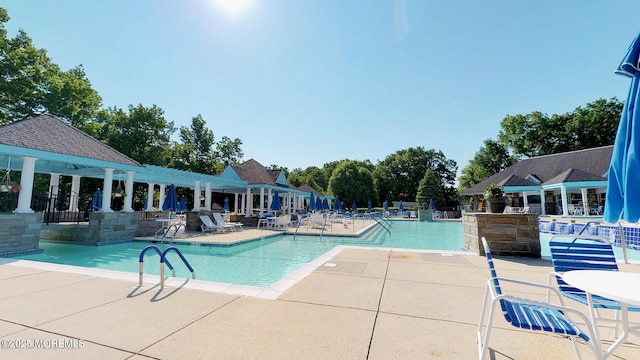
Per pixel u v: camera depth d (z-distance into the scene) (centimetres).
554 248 357
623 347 267
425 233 1719
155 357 246
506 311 231
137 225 1226
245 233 1396
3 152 811
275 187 2305
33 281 480
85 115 2586
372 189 5006
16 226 842
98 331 295
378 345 268
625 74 284
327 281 484
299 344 269
